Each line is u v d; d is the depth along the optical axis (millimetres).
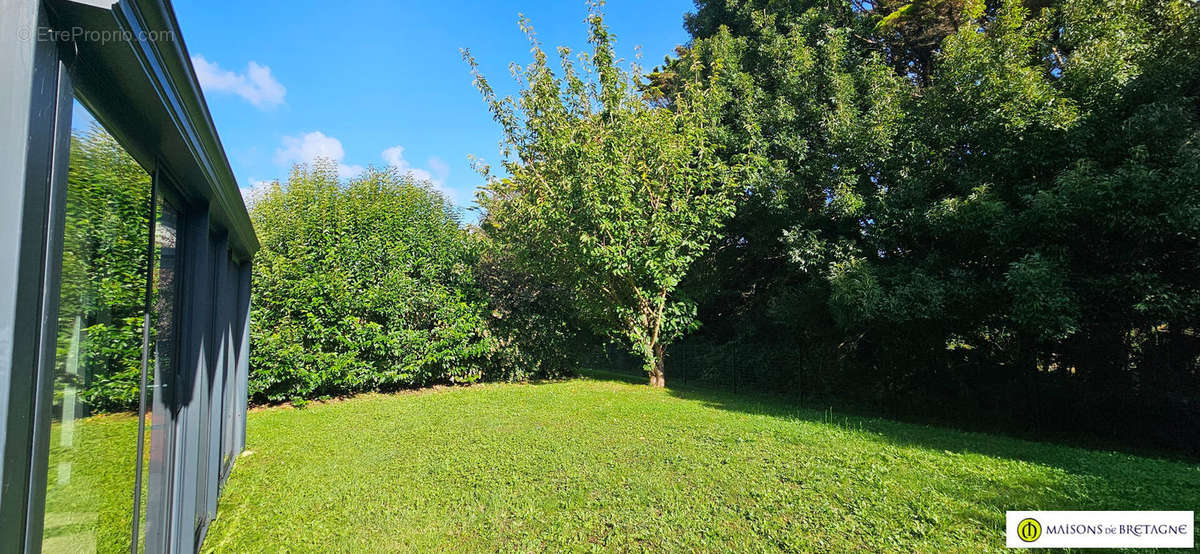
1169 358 8016
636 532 3854
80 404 1729
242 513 4305
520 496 4629
